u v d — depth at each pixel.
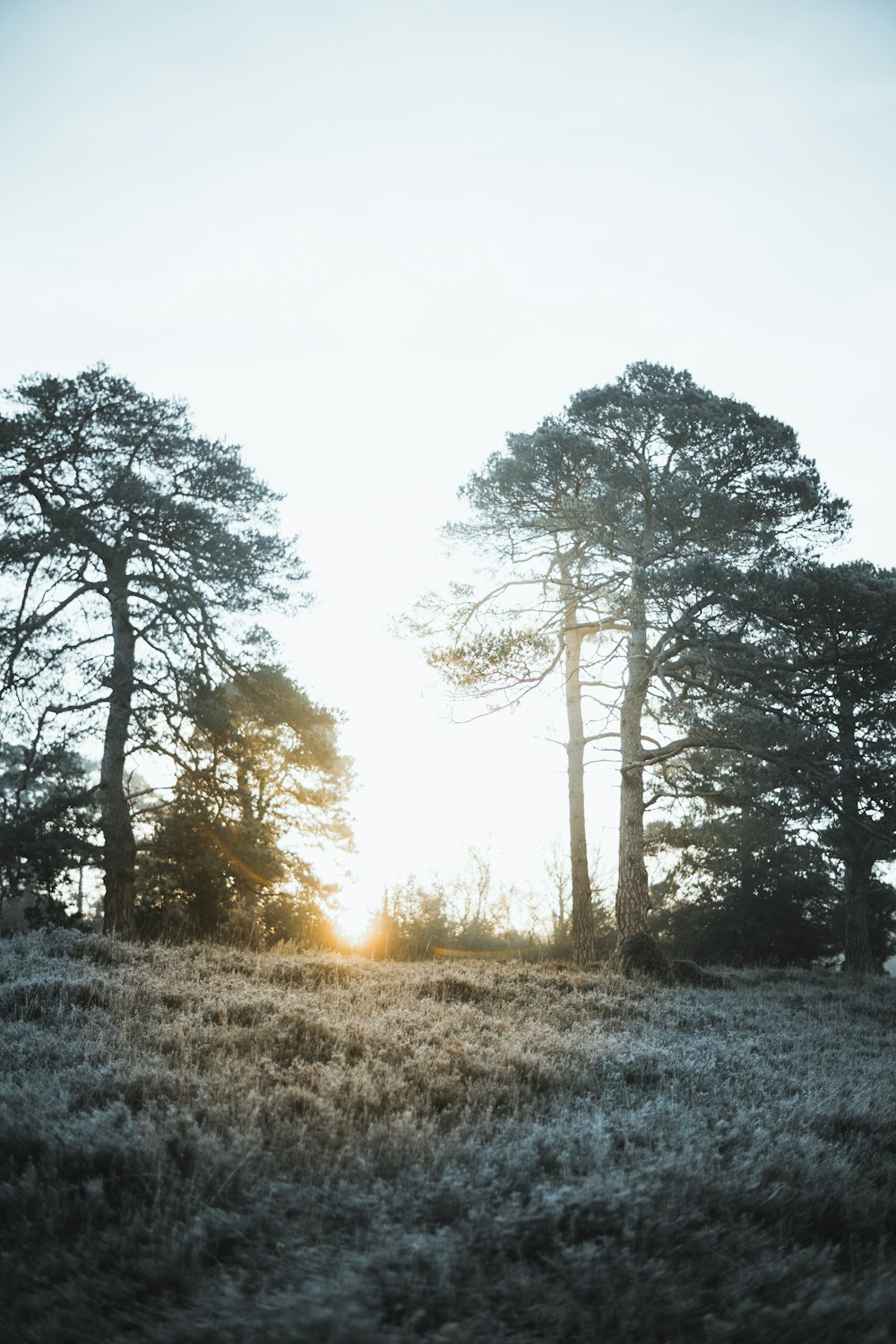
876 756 23.00
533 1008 13.95
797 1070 11.02
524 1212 6.02
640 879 22.72
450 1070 9.46
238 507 27.89
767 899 38.94
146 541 26.38
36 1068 8.36
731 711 23.02
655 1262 5.43
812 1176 6.98
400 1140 7.14
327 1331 4.60
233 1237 5.75
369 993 13.62
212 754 27.23
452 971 17.28
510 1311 4.99
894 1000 20.17
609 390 22.89
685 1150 7.06
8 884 24.72
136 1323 4.82
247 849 27.80
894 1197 6.96
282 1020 10.71
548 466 22.81
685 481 21.58
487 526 24.56
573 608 24.27
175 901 28.81
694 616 21.44
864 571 23.31
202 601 26.42
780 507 22.34
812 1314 4.88
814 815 31.78
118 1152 6.50
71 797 24.78
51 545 24.75
